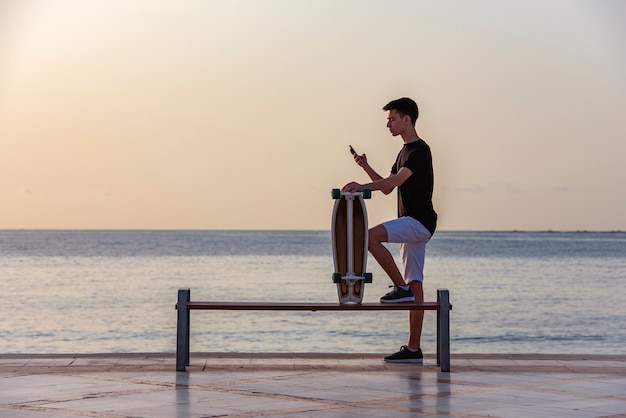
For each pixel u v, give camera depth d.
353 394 7.77
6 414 6.80
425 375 8.91
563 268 78.69
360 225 9.12
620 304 41.75
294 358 10.05
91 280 56.91
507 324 33.44
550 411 7.05
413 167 9.61
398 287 9.53
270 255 113.31
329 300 41.38
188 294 9.05
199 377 8.67
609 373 9.08
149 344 26.45
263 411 6.98
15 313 36.00
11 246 159.38
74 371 9.02
